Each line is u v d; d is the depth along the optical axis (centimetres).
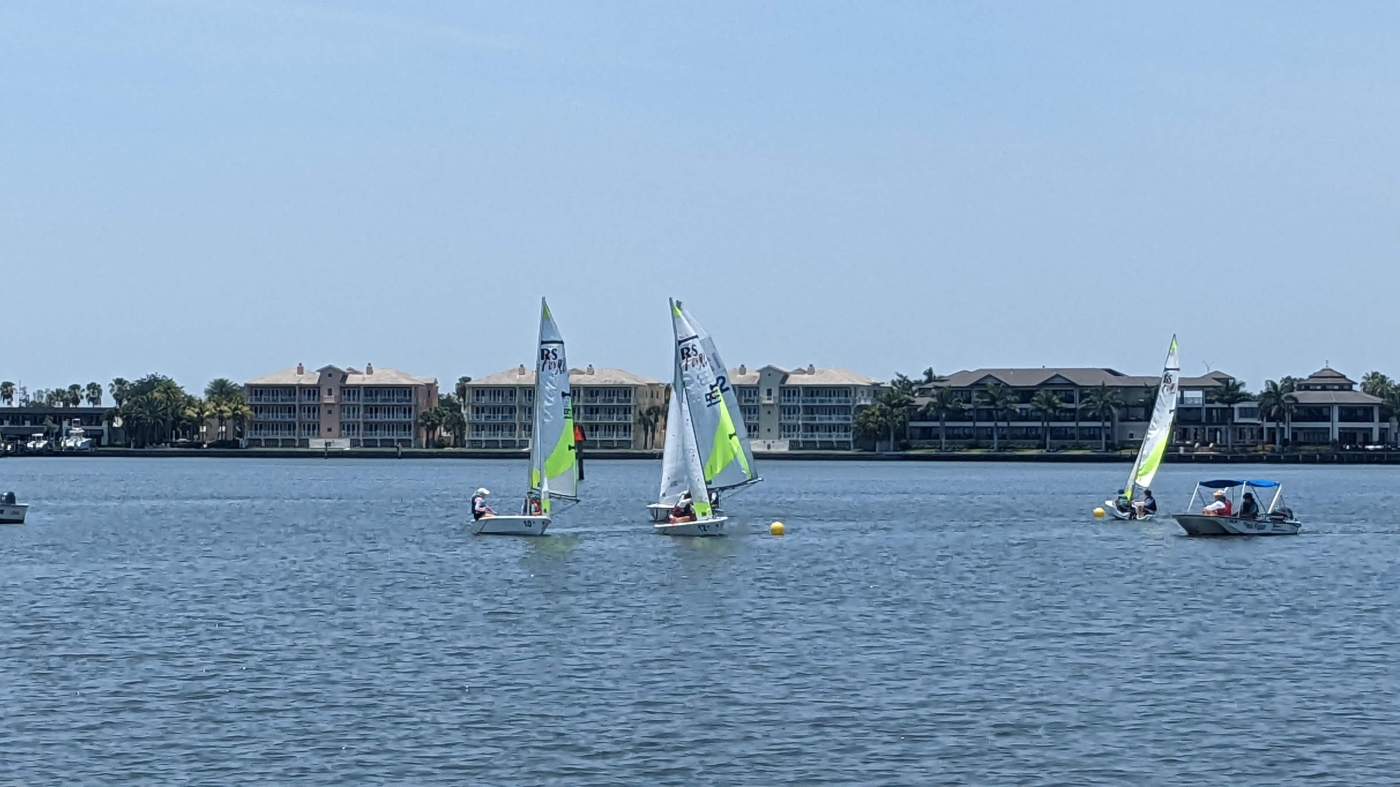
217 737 4641
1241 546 10975
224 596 7869
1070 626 6806
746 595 7919
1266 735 4678
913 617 7106
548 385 11100
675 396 12069
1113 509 13800
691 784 4203
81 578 8794
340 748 4522
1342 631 6656
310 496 19775
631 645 6247
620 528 12569
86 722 4812
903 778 4253
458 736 4662
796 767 4350
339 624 6831
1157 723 4825
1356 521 14475
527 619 7000
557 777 4259
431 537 11856
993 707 5041
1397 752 4494
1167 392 13388
